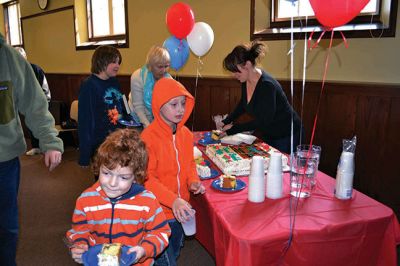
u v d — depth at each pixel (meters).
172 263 1.43
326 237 1.16
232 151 1.91
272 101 2.08
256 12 3.15
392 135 2.41
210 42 2.62
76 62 5.40
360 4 1.20
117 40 4.82
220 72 3.58
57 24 5.59
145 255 1.03
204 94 3.72
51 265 2.12
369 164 2.58
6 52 1.42
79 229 1.11
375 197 2.59
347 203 1.34
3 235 1.46
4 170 1.42
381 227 1.24
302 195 1.39
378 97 2.43
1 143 1.38
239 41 3.34
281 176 1.39
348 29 2.57
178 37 2.56
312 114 2.85
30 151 4.59
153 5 4.07
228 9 3.37
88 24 5.25
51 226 2.62
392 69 2.42
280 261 1.16
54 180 3.63
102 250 0.96
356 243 1.22
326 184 1.53
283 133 2.23
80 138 2.13
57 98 5.82
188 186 1.50
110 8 4.87
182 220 1.27
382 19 2.49
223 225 1.20
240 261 1.10
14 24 7.07
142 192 1.14
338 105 2.67
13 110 1.42
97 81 2.20
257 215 1.25
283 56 3.02
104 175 1.04
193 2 3.67
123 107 2.41
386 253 1.26
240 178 1.65
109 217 1.11
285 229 1.15
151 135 1.43
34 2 5.99
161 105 1.38
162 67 2.36
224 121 2.59
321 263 1.20
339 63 2.66
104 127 2.21
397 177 2.45
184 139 1.53
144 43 4.31
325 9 1.25
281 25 3.09
